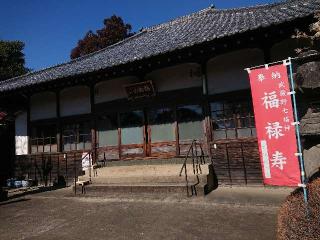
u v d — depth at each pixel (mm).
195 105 12180
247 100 11070
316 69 4680
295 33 9734
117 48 18172
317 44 6762
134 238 6070
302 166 5004
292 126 5367
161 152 12789
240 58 11289
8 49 34719
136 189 10195
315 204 4086
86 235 6496
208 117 11586
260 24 9438
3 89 14914
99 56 17234
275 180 5492
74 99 14961
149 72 13008
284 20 9055
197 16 18375
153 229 6512
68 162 14531
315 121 4941
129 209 8375
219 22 14641
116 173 12117
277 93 5555
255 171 10430
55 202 10266
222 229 6195
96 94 14359
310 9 9516
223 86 11484
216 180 11000
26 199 11250
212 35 10594
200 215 7273
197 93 12062
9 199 11562
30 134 15977
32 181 15203
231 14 16078
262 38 10312
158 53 10930
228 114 11352
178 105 12477
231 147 10891
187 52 11031
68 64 18188
